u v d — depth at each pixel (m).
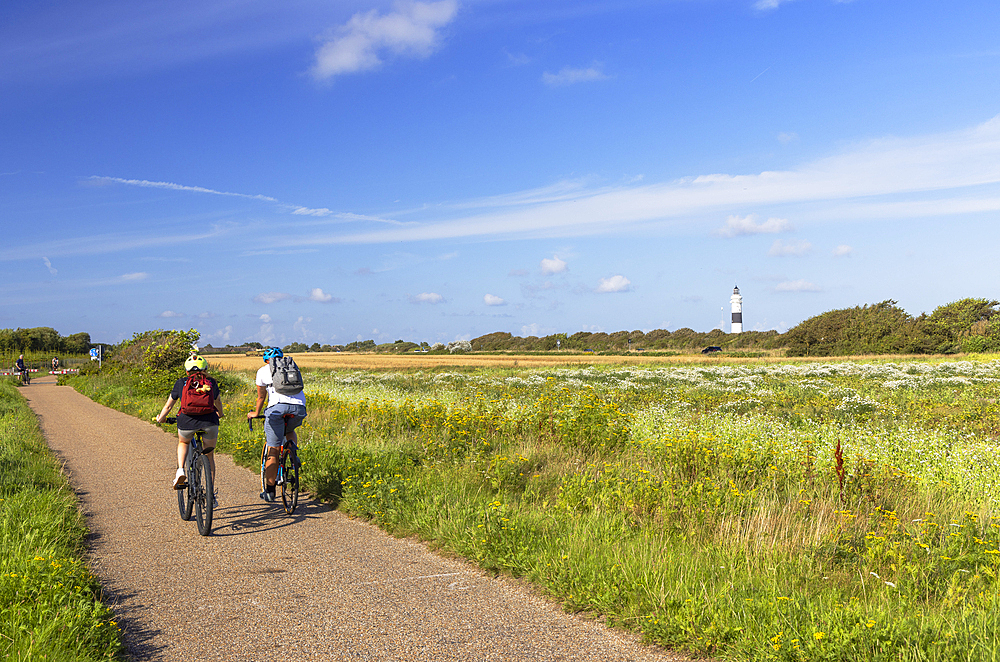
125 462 10.00
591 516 5.77
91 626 3.56
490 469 7.70
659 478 6.86
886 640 3.29
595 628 3.81
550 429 10.04
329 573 4.81
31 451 10.46
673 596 3.93
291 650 3.52
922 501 6.38
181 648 3.55
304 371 45.56
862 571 4.45
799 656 3.26
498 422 10.42
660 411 12.80
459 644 3.59
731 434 10.16
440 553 5.30
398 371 45.47
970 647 3.25
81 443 12.12
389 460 8.31
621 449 9.50
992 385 25.69
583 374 36.19
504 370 43.94
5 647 3.28
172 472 9.16
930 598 4.08
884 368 38.91
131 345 28.44
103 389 25.08
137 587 4.52
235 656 3.45
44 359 73.88
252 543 5.62
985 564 4.39
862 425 13.14
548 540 5.11
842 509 5.83
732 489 6.17
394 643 3.61
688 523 5.50
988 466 7.78
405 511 6.17
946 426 12.70
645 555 4.64
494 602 4.21
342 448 9.13
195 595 4.36
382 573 4.81
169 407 6.20
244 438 10.85
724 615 3.67
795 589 4.12
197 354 6.43
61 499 6.75
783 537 5.09
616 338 125.56
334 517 6.56
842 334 76.25
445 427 10.28
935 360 54.69
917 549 4.63
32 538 5.05
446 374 38.44
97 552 5.35
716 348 88.75
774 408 16.58
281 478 6.69
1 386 26.69
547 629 3.79
